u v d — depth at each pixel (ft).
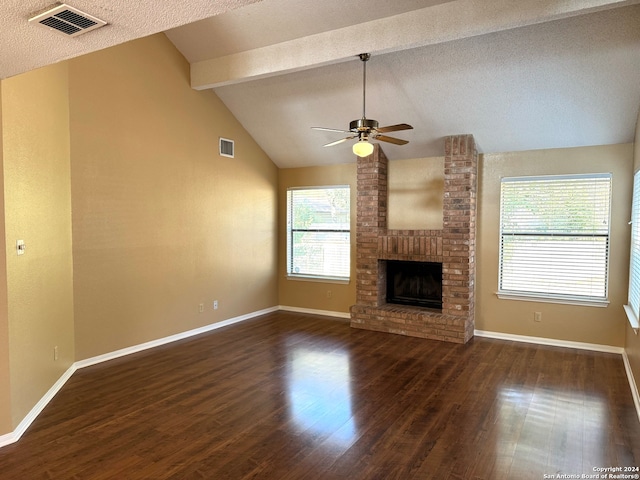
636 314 12.91
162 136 16.90
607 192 16.12
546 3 10.91
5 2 5.56
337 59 14.17
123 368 14.28
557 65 13.44
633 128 15.07
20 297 10.11
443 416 10.78
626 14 11.55
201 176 18.79
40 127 11.39
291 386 12.78
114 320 15.29
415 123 17.58
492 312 18.34
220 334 18.70
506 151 17.80
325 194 22.52
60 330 12.78
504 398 11.89
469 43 13.57
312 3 13.33
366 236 19.94
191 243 18.37
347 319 21.66
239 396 12.04
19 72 8.49
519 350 16.39
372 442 9.49
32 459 8.79
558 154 16.85
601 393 12.28
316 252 22.95
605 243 16.21
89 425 10.29
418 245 18.65
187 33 16.46
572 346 16.78
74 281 13.96
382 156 20.02
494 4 11.54
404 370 14.17
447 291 18.11
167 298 17.33
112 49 14.96
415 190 20.01
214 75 17.35
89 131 14.26
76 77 13.80
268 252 23.16
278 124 20.21
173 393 12.24
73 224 13.84
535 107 15.25
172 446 9.32
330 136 19.90
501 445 9.39
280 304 24.13
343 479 8.11
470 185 17.47
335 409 11.19
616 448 9.27
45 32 6.54
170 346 16.85
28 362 10.47
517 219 17.80
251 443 9.45
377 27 13.32
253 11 14.30
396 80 15.74
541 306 17.34
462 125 17.04
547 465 8.61
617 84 13.58
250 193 21.74
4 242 9.41
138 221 16.03
